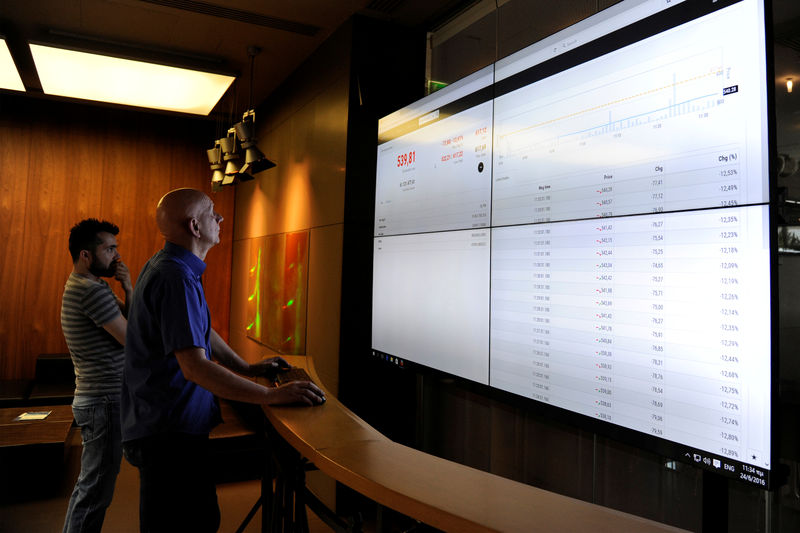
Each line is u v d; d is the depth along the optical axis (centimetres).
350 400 311
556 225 184
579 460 196
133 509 311
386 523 111
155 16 342
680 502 160
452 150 241
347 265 317
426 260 258
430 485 92
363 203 323
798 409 135
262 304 478
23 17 347
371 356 316
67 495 332
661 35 151
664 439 146
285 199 431
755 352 125
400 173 283
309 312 362
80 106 561
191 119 603
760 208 125
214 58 403
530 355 194
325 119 353
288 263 410
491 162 217
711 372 135
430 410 299
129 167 578
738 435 128
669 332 146
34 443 324
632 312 157
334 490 299
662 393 147
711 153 137
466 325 228
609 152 166
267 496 180
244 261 555
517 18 244
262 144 511
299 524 147
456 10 297
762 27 126
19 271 533
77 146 558
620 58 163
